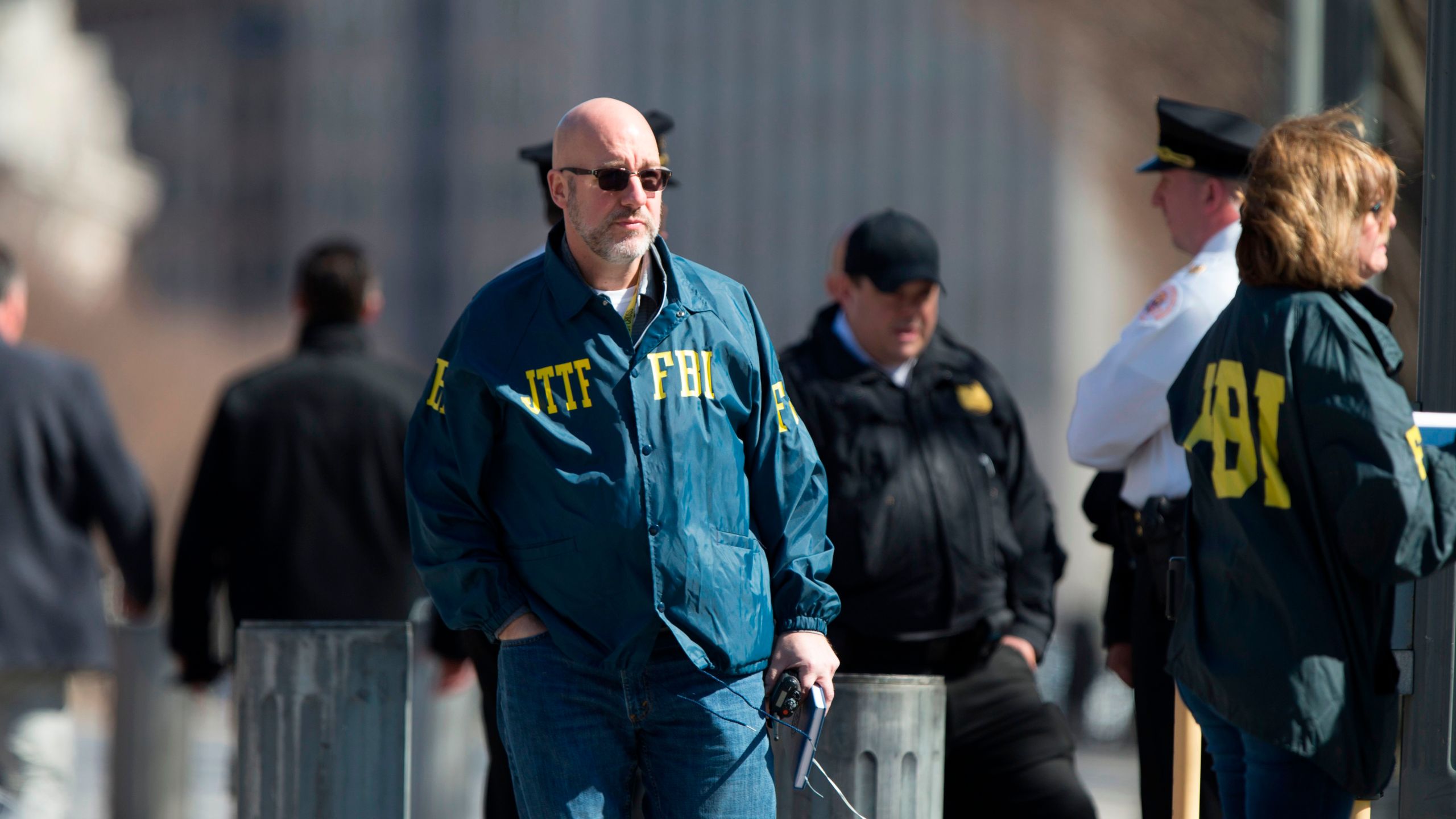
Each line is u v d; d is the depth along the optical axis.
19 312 21.56
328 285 20.45
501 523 11.38
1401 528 10.62
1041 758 16.44
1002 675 16.55
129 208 171.12
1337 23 21.50
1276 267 11.35
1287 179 11.41
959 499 16.27
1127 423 14.77
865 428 16.25
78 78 165.62
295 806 14.24
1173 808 14.65
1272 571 11.08
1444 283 13.41
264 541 19.89
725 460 11.23
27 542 20.77
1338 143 11.49
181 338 165.25
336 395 20.08
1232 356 11.46
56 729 21.20
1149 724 14.93
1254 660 11.13
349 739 14.28
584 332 11.12
